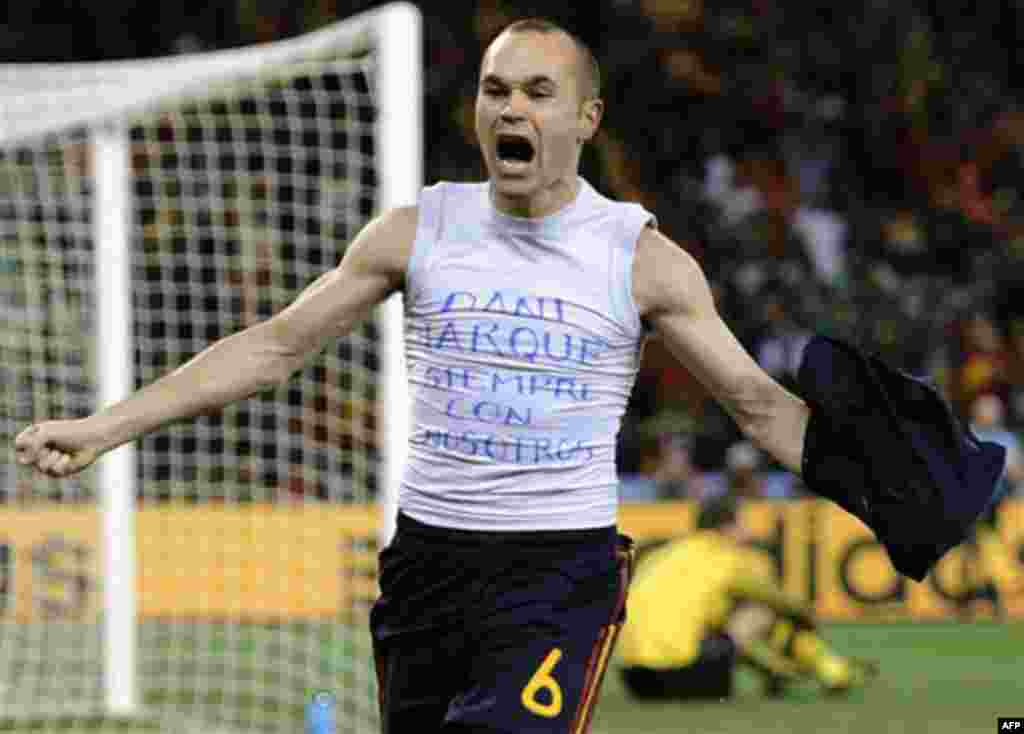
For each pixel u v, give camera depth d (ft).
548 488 39.32
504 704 38.63
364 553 112.16
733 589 99.09
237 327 125.39
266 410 122.52
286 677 103.91
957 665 113.39
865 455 38.42
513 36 38.65
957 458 38.24
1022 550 138.51
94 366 107.96
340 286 39.96
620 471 161.07
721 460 160.15
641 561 133.08
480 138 38.96
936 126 198.18
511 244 39.29
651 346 169.37
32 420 110.83
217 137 148.15
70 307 110.83
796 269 181.06
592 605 39.75
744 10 197.26
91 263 113.39
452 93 185.57
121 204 100.99
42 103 99.30
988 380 172.04
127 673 97.91
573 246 39.14
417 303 39.75
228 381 39.42
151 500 123.85
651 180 188.75
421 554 39.91
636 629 98.48
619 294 39.09
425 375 39.86
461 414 39.37
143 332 111.24
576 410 39.29
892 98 197.47
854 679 101.60
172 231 125.49
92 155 108.06
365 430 112.37
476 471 39.40
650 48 191.93
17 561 112.16
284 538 114.01
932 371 173.68
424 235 39.63
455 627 39.68
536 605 39.24
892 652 119.44
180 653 110.63
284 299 114.42
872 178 197.16
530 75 38.22
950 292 183.11
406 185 81.35
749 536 129.49
